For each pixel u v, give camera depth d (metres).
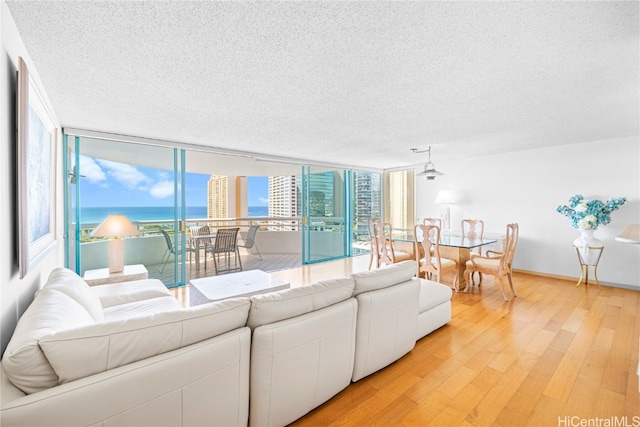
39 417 0.84
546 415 1.60
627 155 3.93
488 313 3.11
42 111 1.86
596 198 4.17
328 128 3.45
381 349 1.92
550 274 4.61
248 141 4.10
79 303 1.54
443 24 1.49
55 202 2.48
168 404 1.07
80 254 3.50
